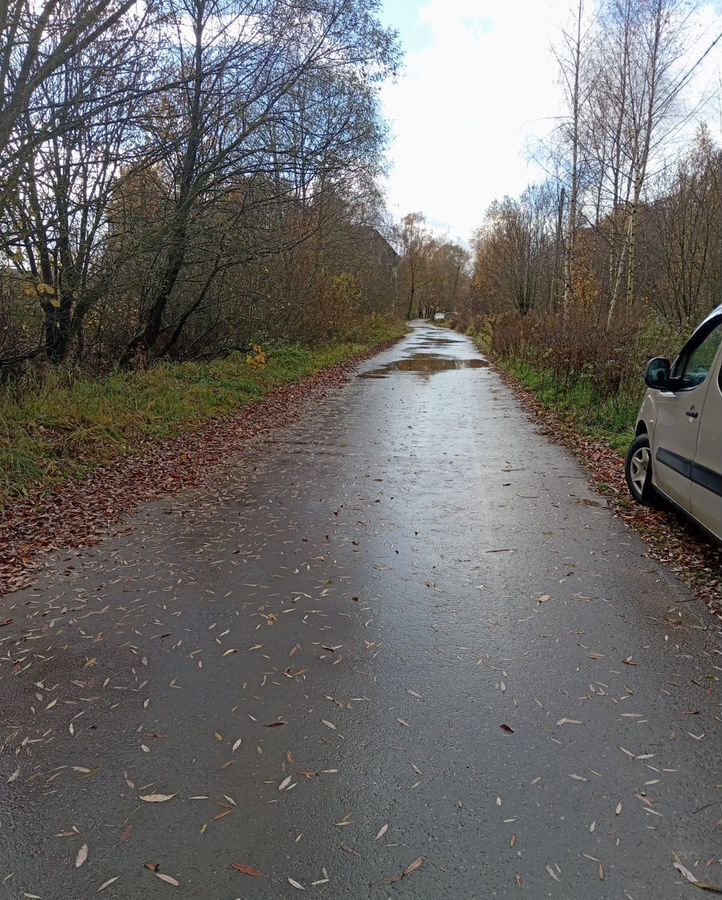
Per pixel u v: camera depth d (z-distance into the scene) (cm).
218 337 1803
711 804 251
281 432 1059
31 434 802
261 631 393
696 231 1552
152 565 499
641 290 1777
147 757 282
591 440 931
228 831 240
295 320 2253
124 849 233
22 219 903
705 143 1567
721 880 218
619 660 355
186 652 370
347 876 221
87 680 343
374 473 778
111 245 1201
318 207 2031
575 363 1259
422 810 249
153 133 1052
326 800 255
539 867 223
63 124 830
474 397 1474
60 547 540
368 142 1395
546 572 475
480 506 639
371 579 467
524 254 3453
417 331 5741
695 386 497
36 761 280
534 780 265
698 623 396
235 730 300
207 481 755
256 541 550
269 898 213
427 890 215
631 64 1545
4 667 356
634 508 622
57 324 1138
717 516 433
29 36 733
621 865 223
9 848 234
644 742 288
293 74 1230
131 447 877
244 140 1322
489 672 345
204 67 1070
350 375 2002
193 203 1322
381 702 320
